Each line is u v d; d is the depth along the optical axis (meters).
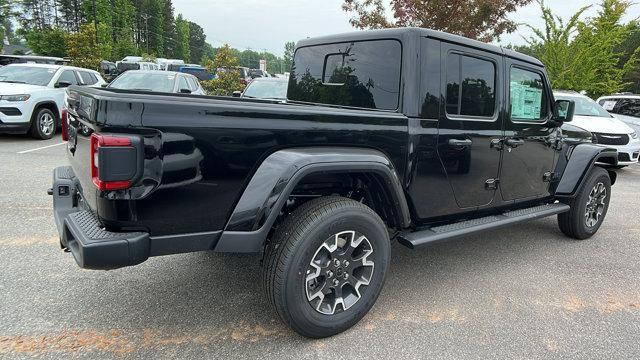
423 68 3.11
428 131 3.15
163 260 3.88
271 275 2.56
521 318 3.19
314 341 2.79
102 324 2.86
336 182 3.07
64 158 7.95
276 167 2.45
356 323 2.97
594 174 4.80
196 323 2.93
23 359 2.48
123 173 2.11
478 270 4.03
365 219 2.76
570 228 4.89
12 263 3.65
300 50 4.09
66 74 11.00
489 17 13.65
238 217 2.42
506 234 5.16
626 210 6.56
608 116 10.36
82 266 2.15
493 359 2.69
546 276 3.96
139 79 10.03
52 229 4.42
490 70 3.59
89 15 62.62
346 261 2.78
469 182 3.53
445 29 13.72
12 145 9.10
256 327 2.91
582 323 3.16
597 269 4.17
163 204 2.24
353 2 14.95
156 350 2.63
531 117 4.11
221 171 2.37
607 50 17.27
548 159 4.36
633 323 3.19
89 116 2.19
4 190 5.69
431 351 2.74
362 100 3.42
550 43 17.31
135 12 84.44
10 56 18.75
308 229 2.55
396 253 4.40
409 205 3.20
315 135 2.64
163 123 2.18
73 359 2.50
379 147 2.91
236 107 2.38
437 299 3.43
